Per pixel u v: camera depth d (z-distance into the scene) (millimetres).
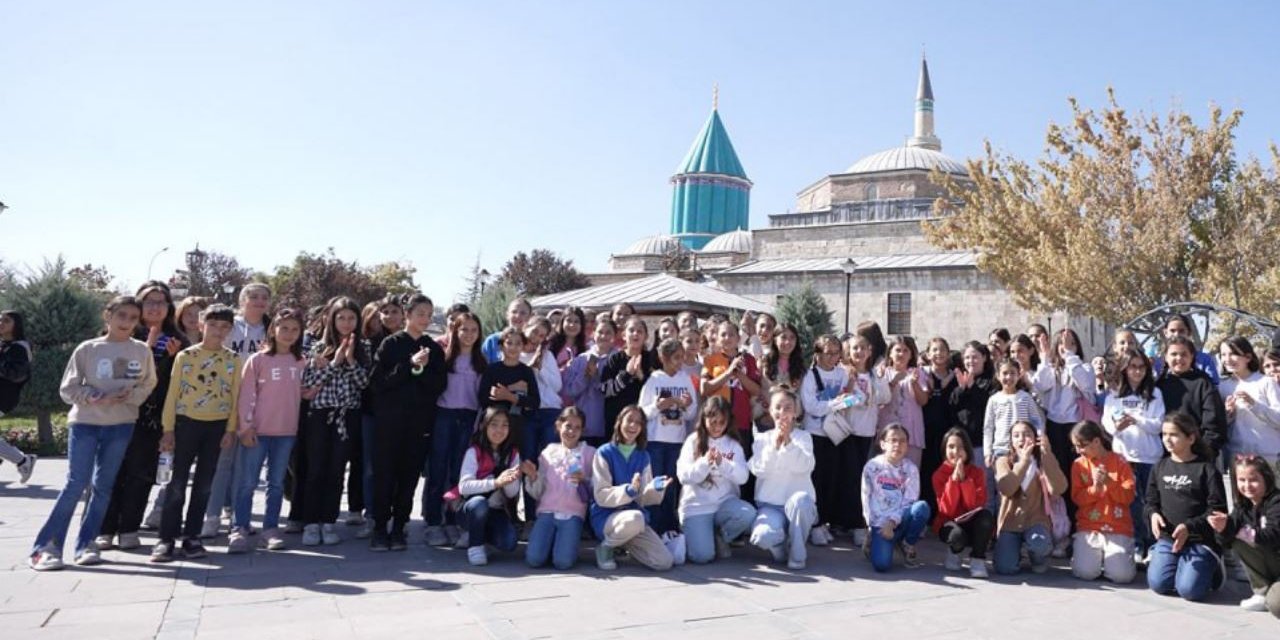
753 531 6828
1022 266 27000
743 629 4922
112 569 5992
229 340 8211
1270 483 5789
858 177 49531
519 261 54969
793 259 42500
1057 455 8055
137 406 6395
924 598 5875
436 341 7688
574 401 8523
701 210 87000
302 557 6598
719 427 7066
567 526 6551
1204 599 6023
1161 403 7312
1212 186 24766
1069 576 6824
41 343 14922
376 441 6953
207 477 6520
